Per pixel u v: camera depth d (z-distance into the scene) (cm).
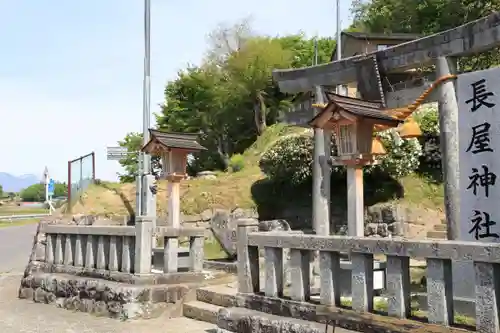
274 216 1708
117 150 1695
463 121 712
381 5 3094
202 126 3016
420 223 1442
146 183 1512
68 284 1079
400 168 1509
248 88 2975
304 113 1169
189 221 1716
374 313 576
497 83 675
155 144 1239
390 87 979
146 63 1570
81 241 1139
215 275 1054
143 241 980
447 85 840
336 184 1652
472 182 694
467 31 812
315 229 1141
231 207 1750
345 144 853
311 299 667
